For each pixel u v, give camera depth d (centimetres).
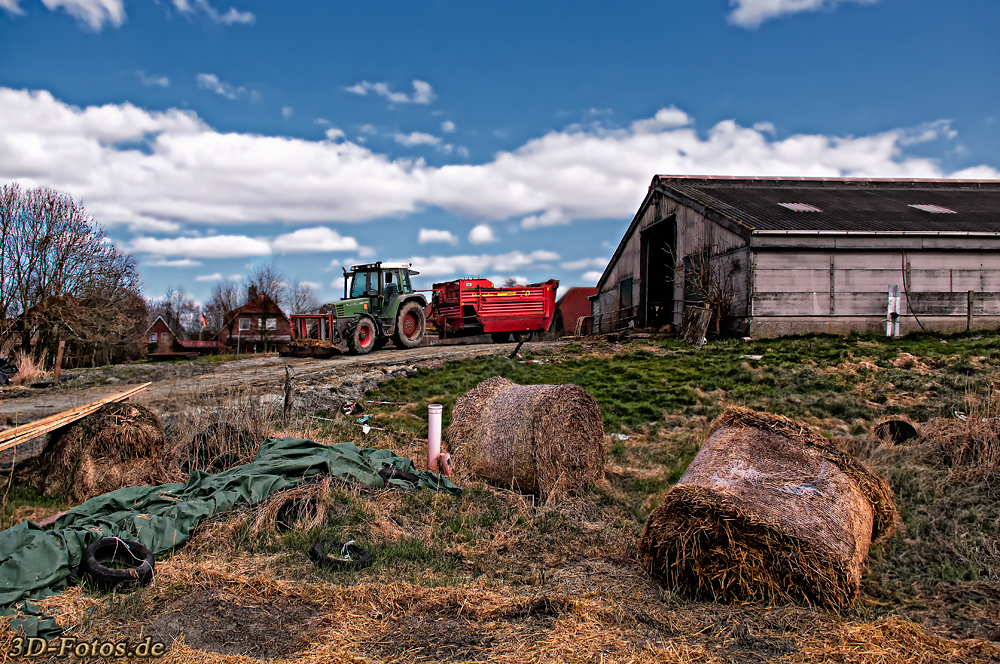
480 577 430
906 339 1499
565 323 3941
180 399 790
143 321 4188
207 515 491
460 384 1145
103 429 585
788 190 2314
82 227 2564
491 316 1977
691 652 319
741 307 1661
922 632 335
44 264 2458
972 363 1145
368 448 714
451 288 1975
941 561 428
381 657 318
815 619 353
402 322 1756
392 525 514
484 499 593
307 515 506
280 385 1055
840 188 2409
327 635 339
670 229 2167
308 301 5962
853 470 452
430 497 580
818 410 899
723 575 380
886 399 952
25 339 2394
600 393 1048
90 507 489
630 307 2373
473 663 309
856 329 1659
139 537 446
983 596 381
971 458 596
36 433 508
